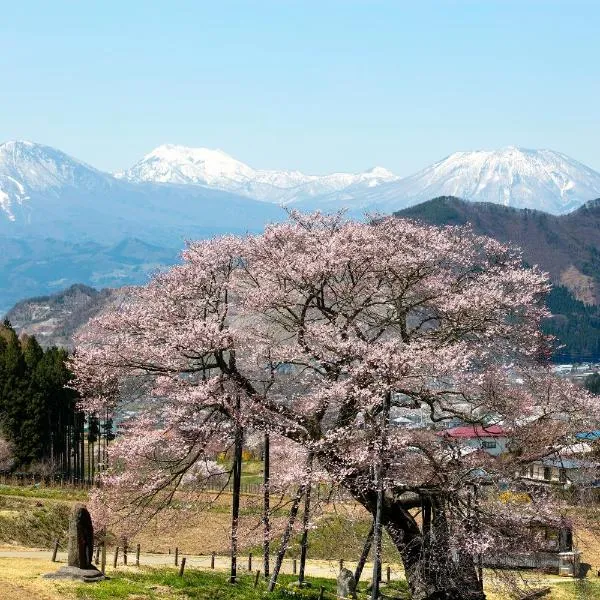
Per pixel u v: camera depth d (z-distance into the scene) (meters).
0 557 38.12
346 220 41.19
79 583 30.47
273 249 38.12
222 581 36.00
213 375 36.22
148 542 56.38
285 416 35.41
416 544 35.34
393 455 33.25
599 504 46.56
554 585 48.38
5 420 88.38
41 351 99.56
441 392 35.25
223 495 68.75
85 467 97.69
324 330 35.06
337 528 47.47
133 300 37.94
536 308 38.38
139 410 37.38
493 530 32.97
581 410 36.19
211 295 36.84
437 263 38.69
